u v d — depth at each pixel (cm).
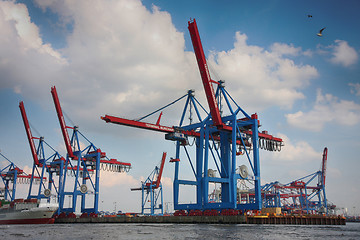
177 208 7000
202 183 6775
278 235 3875
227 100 6931
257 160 6519
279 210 6588
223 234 4038
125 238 3872
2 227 6456
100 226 6769
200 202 6856
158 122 7181
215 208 6481
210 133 7219
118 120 6412
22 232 4953
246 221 6038
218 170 6962
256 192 6297
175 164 7275
